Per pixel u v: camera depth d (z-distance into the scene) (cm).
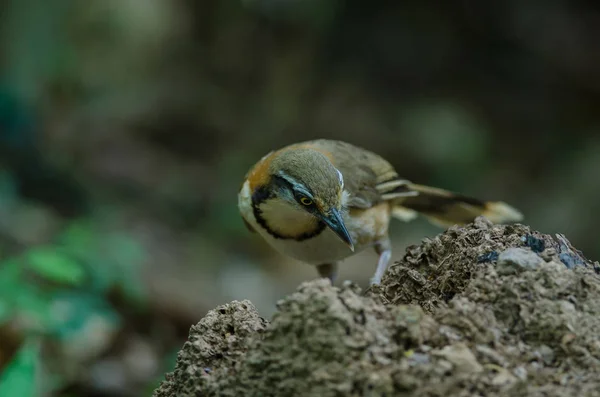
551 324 415
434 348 407
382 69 2380
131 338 1085
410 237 1786
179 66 2373
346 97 2319
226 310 482
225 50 2403
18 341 890
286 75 2348
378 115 2286
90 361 989
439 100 2327
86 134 2017
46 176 1641
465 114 2264
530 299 427
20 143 1642
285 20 2370
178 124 2219
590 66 2300
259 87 2370
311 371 396
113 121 2125
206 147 2212
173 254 1570
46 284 957
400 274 518
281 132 2256
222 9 2392
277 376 404
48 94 1934
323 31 2373
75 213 1627
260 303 1413
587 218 1919
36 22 1805
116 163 1970
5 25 1772
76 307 902
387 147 2189
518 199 2084
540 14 2331
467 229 519
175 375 475
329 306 399
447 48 2383
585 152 2156
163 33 2325
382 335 403
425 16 2377
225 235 1753
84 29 2061
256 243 1727
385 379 386
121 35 2178
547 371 403
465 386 388
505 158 2236
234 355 459
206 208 1889
